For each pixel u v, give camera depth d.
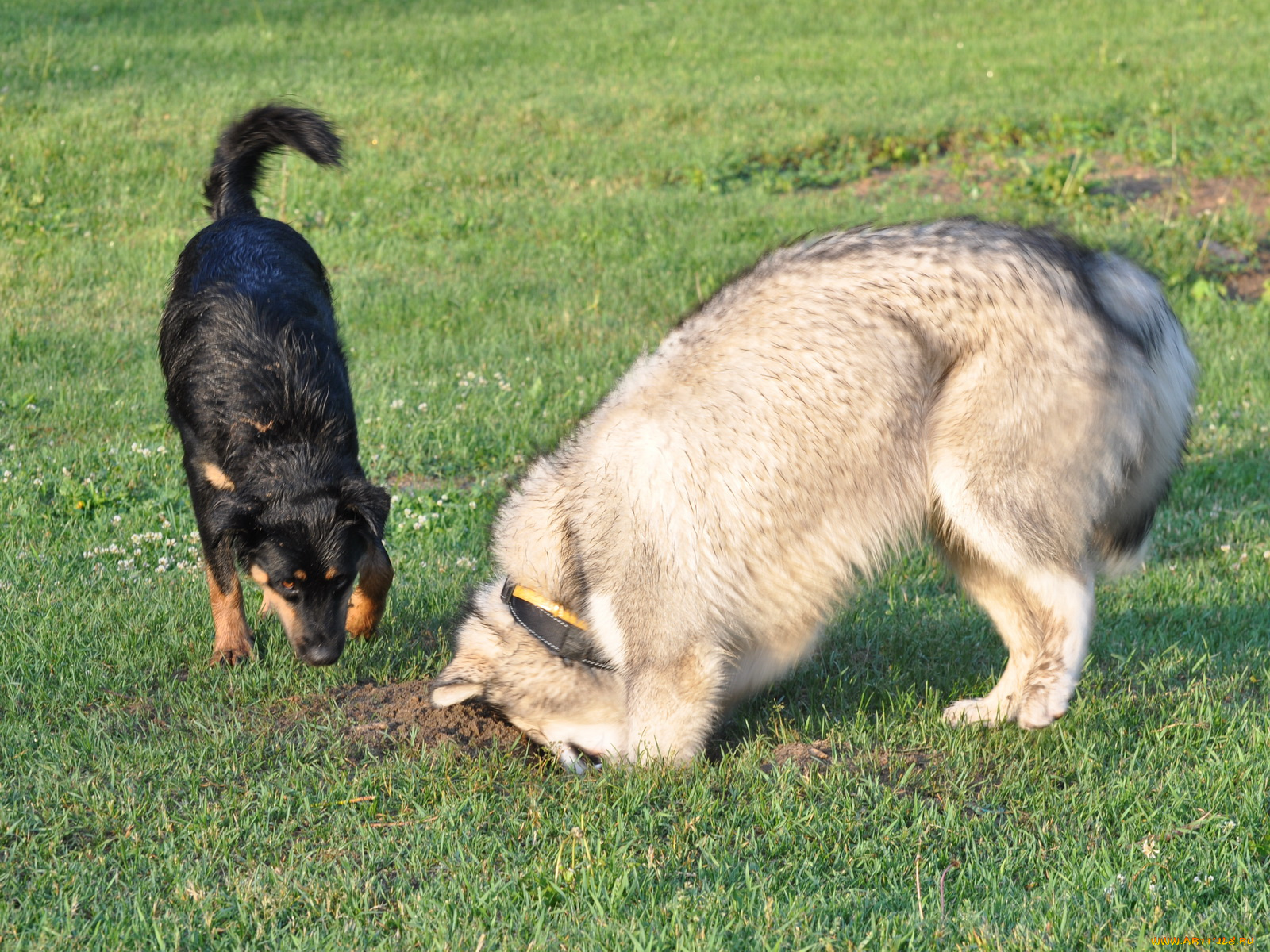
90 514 6.28
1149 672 4.68
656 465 3.82
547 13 24.34
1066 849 3.43
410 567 5.80
